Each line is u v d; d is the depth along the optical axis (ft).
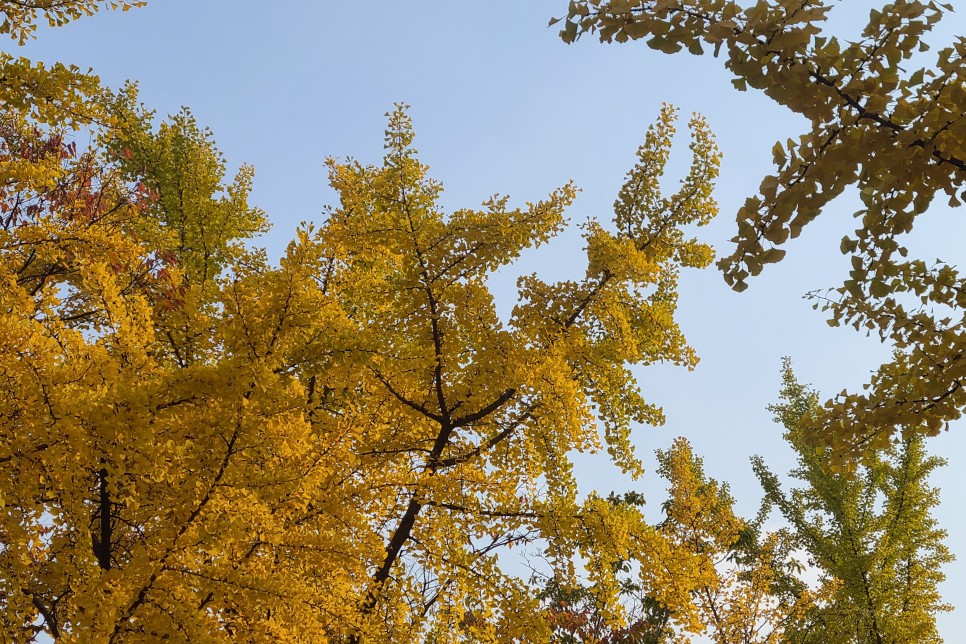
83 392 12.41
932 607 39.14
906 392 13.03
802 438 13.79
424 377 21.18
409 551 20.34
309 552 15.51
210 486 13.29
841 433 13.34
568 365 21.72
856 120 9.47
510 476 20.76
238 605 13.92
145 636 12.25
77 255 17.22
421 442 21.29
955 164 9.64
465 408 20.97
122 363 13.92
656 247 24.94
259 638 13.91
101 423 11.75
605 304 22.30
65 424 11.59
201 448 13.42
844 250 11.10
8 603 11.37
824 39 9.02
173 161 28.37
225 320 14.60
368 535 17.44
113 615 11.54
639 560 21.81
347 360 15.01
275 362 13.96
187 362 20.10
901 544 39.93
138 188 23.98
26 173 15.15
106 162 23.44
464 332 20.35
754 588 34.04
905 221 10.35
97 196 22.76
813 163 9.72
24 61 13.88
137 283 20.42
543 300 22.67
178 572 12.95
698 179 24.89
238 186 28.09
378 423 19.44
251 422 13.28
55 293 14.20
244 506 13.29
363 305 21.58
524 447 21.22
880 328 12.80
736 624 32.73
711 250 24.77
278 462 14.69
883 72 9.14
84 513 12.00
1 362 11.95
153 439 12.55
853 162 9.60
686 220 25.07
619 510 21.52
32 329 12.46
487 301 19.93
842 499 41.29
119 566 15.70
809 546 42.70
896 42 8.96
